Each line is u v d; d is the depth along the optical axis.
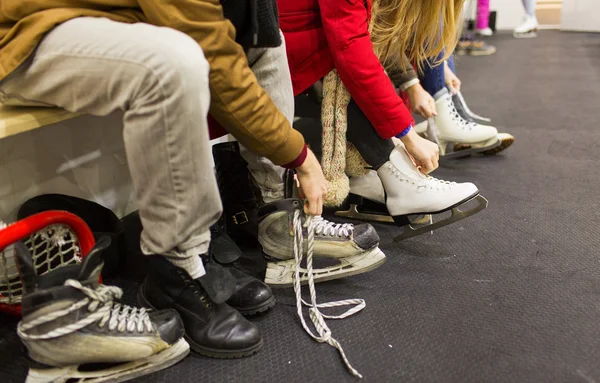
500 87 3.00
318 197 1.05
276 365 0.96
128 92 0.78
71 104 0.86
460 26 1.46
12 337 1.04
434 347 1.00
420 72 1.73
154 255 0.95
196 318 0.98
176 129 0.79
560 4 4.98
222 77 0.85
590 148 2.00
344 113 1.28
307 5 1.21
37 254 1.04
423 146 1.31
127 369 0.92
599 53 3.84
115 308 0.92
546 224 1.45
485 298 1.14
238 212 1.32
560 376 0.92
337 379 0.93
